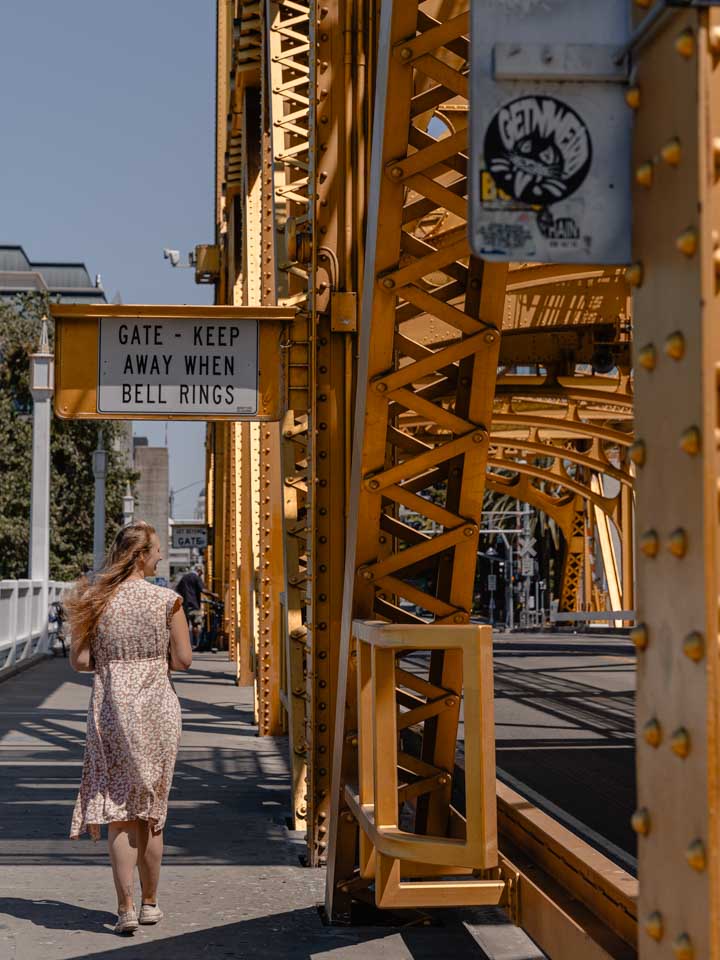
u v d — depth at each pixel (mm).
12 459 42969
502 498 61688
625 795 8625
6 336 43125
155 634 6148
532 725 13094
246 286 16391
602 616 38969
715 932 2297
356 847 6281
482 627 4469
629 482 35188
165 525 93625
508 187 2635
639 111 2629
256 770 11039
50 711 15898
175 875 7125
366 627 5074
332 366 7105
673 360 2492
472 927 6051
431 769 6043
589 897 4348
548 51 2635
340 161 7184
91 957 5465
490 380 5449
